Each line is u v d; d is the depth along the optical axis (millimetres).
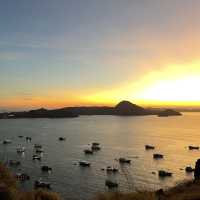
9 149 198250
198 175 35781
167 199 20422
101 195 19188
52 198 19500
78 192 99688
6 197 17172
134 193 19062
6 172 21250
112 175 125438
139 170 137000
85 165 146000
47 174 127500
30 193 18906
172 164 154375
